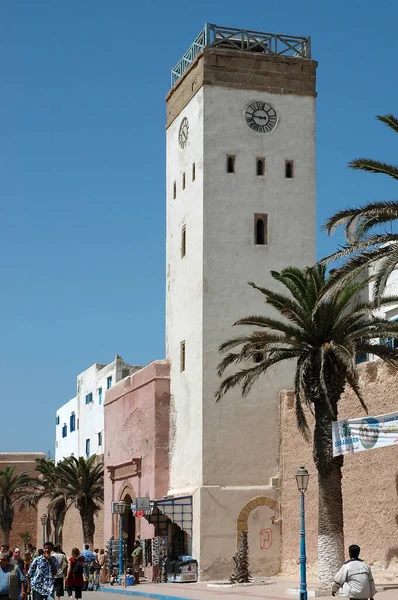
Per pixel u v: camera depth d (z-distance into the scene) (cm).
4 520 8100
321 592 2991
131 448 4931
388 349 3059
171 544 4278
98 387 6981
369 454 3469
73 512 6838
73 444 7731
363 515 3472
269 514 4053
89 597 3497
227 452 4078
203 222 4225
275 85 4369
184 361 4388
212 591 3400
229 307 4188
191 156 4412
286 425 4088
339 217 2666
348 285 3078
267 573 4000
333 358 3072
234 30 4419
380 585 3102
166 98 4828
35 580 2466
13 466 8581
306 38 4466
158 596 3347
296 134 4359
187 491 4141
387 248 2608
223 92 4316
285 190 4309
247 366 4147
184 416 4309
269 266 4244
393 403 3350
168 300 4631
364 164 2597
